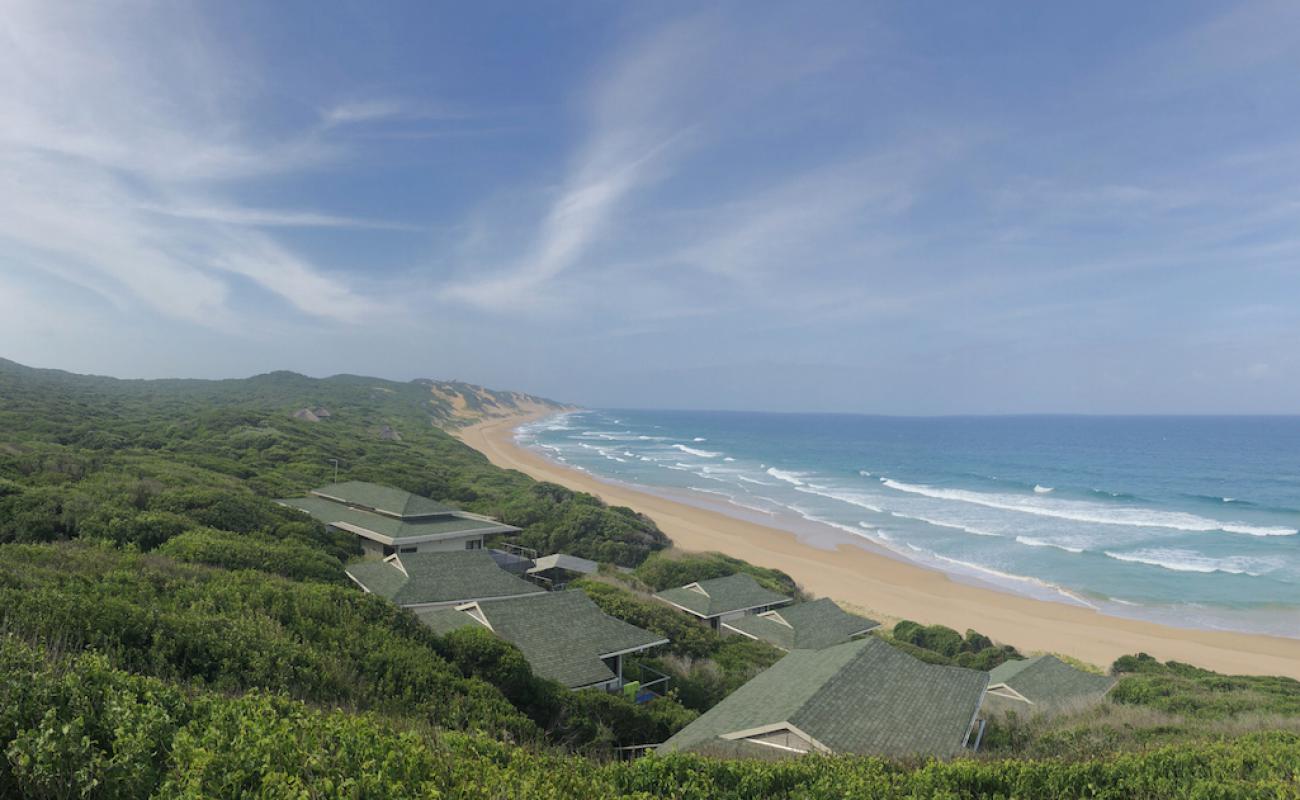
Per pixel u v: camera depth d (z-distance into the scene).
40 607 10.69
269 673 11.94
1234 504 82.50
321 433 83.12
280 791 5.53
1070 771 9.52
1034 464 131.25
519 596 26.56
